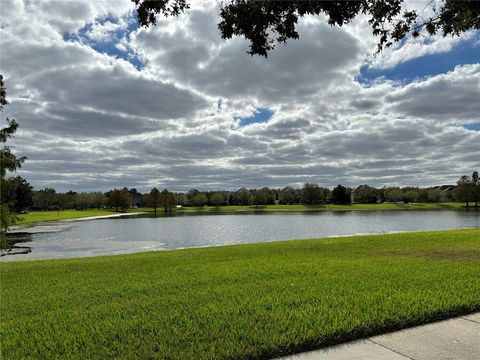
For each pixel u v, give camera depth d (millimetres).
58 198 129875
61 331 5355
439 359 4172
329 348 4574
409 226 46219
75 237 38281
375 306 5930
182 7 4965
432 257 11891
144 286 8211
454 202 157500
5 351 4719
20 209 104688
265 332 4988
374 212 96312
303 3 4547
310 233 38312
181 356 4375
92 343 4863
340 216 78250
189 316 5801
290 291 7242
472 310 5918
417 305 5875
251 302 6477
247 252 14945
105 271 10938
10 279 10258
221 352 4434
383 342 4711
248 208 137125
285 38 4945
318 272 9305
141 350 4590
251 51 5031
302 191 157625
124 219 78562
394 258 11773
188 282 8492
